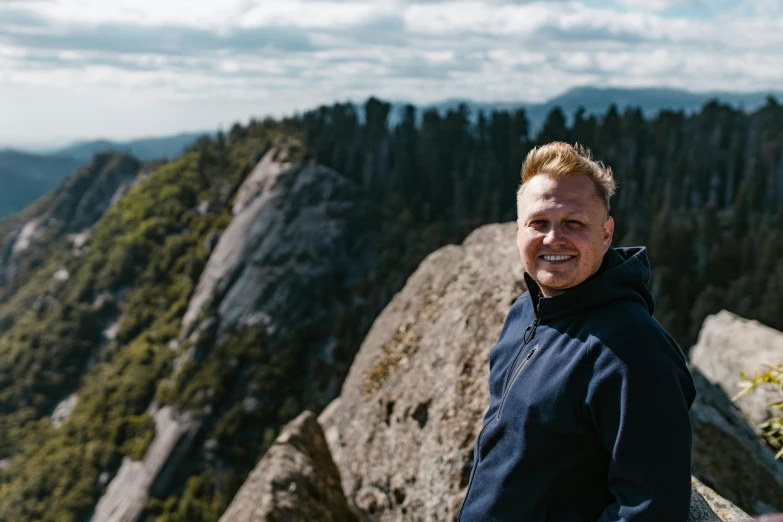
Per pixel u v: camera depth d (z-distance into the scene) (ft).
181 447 328.29
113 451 346.74
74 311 497.46
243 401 343.87
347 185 462.60
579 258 8.53
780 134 349.20
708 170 355.97
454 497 16.74
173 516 305.94
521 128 495.82
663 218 266.98
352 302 392.27
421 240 407.23
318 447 21.65
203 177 577.43
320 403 344.28
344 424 23.88
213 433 333.62
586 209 8.54
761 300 195.52
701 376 22.95
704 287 231.91
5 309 591.78
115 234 561.02
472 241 23.54
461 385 18.37
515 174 422.00
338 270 408.46
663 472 7.13
